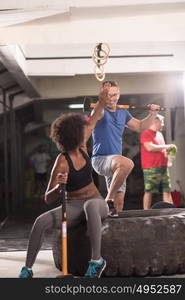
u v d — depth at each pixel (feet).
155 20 17.84
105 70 28.12
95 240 12.07
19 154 41.50
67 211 12.47
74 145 12.52
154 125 22.40
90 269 11.99
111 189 15.05
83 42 18.11
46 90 36.94
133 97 41.42
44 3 16.12
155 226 13.24
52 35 18.11
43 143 51.96
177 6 17.66
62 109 50.57
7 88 33.76
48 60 28.73
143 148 22.58
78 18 17.98
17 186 38.83
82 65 28.66
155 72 28.30
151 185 22.57
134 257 13.05
